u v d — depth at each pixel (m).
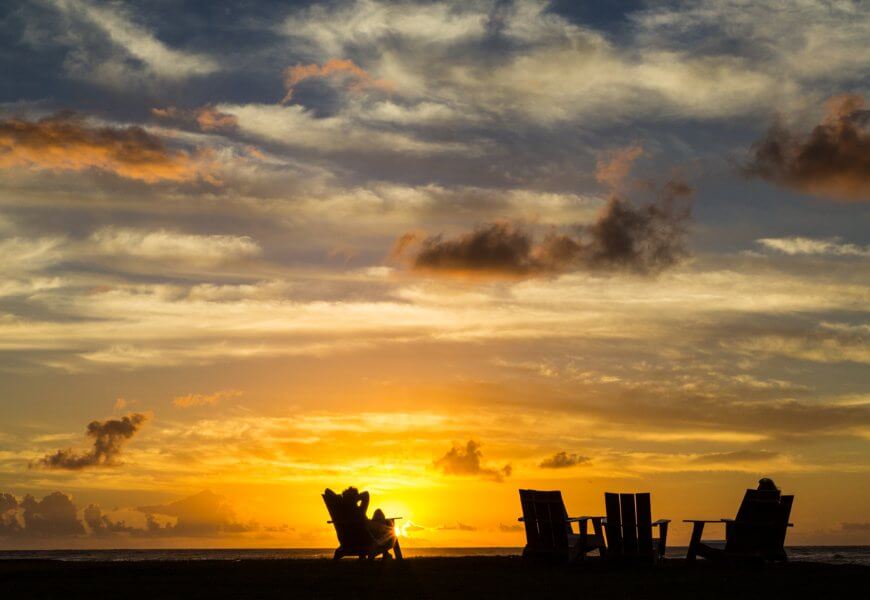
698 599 12.46
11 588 14.59
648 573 16.58
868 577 15.76
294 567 19.03
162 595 13.31
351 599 12.61
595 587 14.01
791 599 12.48
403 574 16.75
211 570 18.31
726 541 18.20
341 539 21.22
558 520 18.80
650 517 17.88
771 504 17.67
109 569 18.98
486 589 13.81
